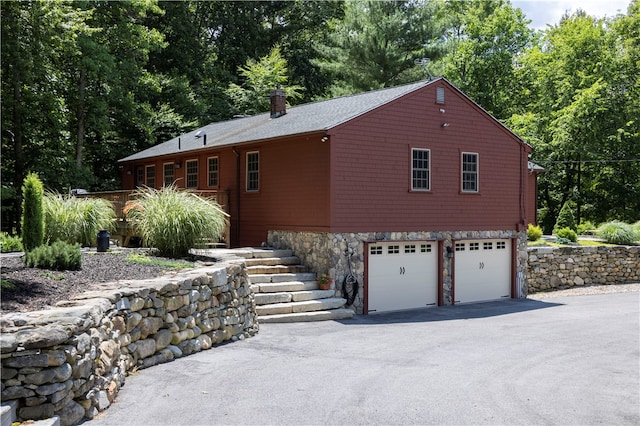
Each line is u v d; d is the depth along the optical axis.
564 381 9.03
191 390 7.70
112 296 7.74
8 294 7.46
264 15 42.38
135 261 11.71
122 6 27.70
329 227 15.64
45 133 25.45
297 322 14.13
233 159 19.97
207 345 10.40
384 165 16.81
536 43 43.28
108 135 30.83
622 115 36.16
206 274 10.57
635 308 17.78
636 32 37.72
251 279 14.94
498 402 7.80
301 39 43.47
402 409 7.32
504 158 20.23
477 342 12.05
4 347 5.55
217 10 40.97
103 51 25.97
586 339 12.59
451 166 18.58
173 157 23.67
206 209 13.76
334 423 6.69
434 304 18.12
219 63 41.25
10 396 5.59
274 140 17.44
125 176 28.44
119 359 7.70
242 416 6.79
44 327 6.03
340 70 35.16
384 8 34.38
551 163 37.41
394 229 17.05
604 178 38.25
